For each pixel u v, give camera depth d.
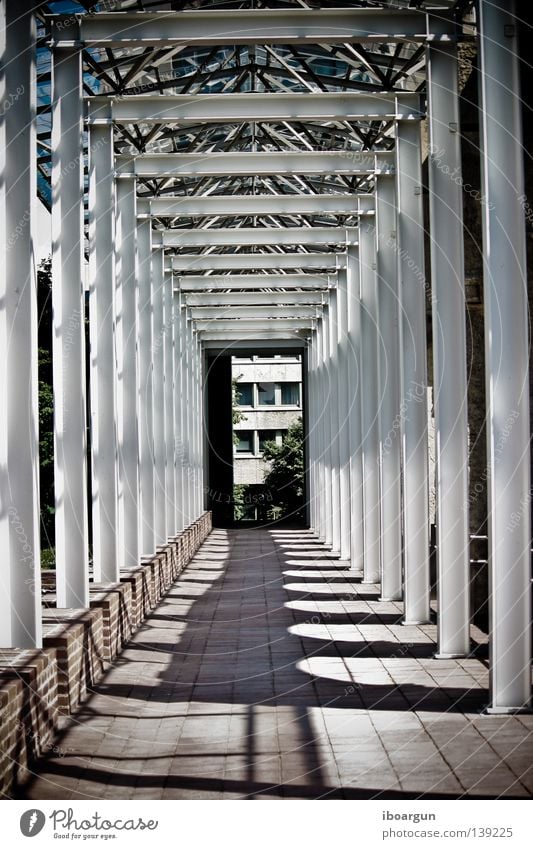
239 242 18.17
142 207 15.88
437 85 10.36
